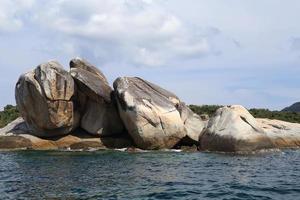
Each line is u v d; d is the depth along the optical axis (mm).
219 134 32844
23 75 35219
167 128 33719
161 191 16719
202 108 60719
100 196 15781
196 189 17109
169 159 28016
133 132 33969
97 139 35656
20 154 31000
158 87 37344
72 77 35469
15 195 16047
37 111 34719
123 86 35094
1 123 51688
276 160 27391
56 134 35875
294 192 16391
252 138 32094
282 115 58125
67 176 20859
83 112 36812
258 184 18219
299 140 35688
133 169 23328
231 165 24922
